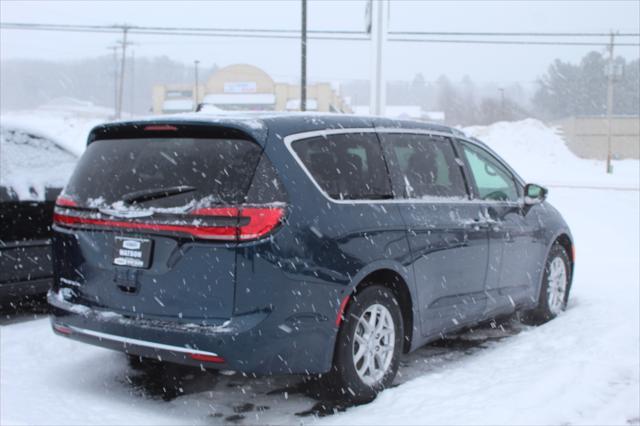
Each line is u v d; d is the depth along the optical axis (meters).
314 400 4.53
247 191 3.93
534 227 6.18
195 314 3.97
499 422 3.96
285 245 3.93
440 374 4.89
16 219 5.89
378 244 4.46
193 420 4.20
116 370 5.06
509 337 6.13
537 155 41.28
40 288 6.02
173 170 4.17
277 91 76.00
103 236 4.31
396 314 4.64
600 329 5.85
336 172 4.40
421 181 5.07
